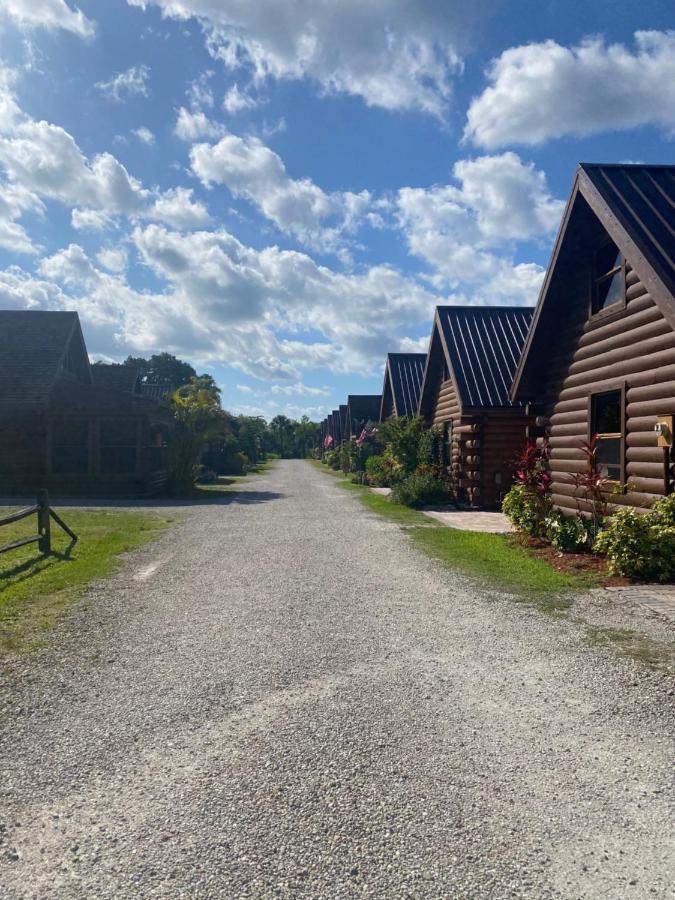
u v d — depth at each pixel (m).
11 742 3.69
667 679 4.57
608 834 2.81
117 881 2.52
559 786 3.20
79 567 8.63
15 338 23.19
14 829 2.86
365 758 3.48
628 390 9.09
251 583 7.86
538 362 12.15
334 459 46.16
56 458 21.16
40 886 2.49
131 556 9.68
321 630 5.88
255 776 3.30
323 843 2.74
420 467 19.34
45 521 9.59
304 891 2.46
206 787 3.20
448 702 4.23
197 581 7.96
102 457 21.55
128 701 4.27
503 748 3.60
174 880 2.52
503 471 16.69
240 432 50.62
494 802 3.06
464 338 17.97
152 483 21.52
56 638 5.62
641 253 7.57
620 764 3.42
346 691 4.43
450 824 2.88
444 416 19.86
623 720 3.94
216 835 2.80
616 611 6.38
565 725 3.88
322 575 8.32
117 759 3.49
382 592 7.36
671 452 8.05
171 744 3.66
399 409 27.67
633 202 8.59
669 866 2.61
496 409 16.31
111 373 29.50
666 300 7.08
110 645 5.45
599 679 4.60
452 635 5.68
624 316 9.21
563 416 11.34
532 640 5.50
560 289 11.19
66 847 2.73
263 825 2.87
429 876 2.54
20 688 4.50
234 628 5.95
